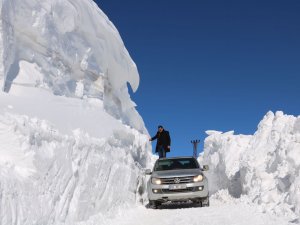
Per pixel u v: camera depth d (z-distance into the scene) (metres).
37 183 4.96
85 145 6.96
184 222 7.11
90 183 6.95
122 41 12.37
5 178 4.30
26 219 4.39
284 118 12.23
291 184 8.25
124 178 9.80
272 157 10.40
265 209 8.08
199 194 9.96
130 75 13.05
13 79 6.72
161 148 13.71
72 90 9.05
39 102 6.72
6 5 6.40
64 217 5.62
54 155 5.57
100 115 9.49
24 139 5.02
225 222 6.88
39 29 7.54
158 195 10.02
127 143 11.35
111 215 7.90
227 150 14.01
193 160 11.33
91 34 9.93
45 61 7.82
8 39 6.40
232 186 12.89
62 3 8.41
